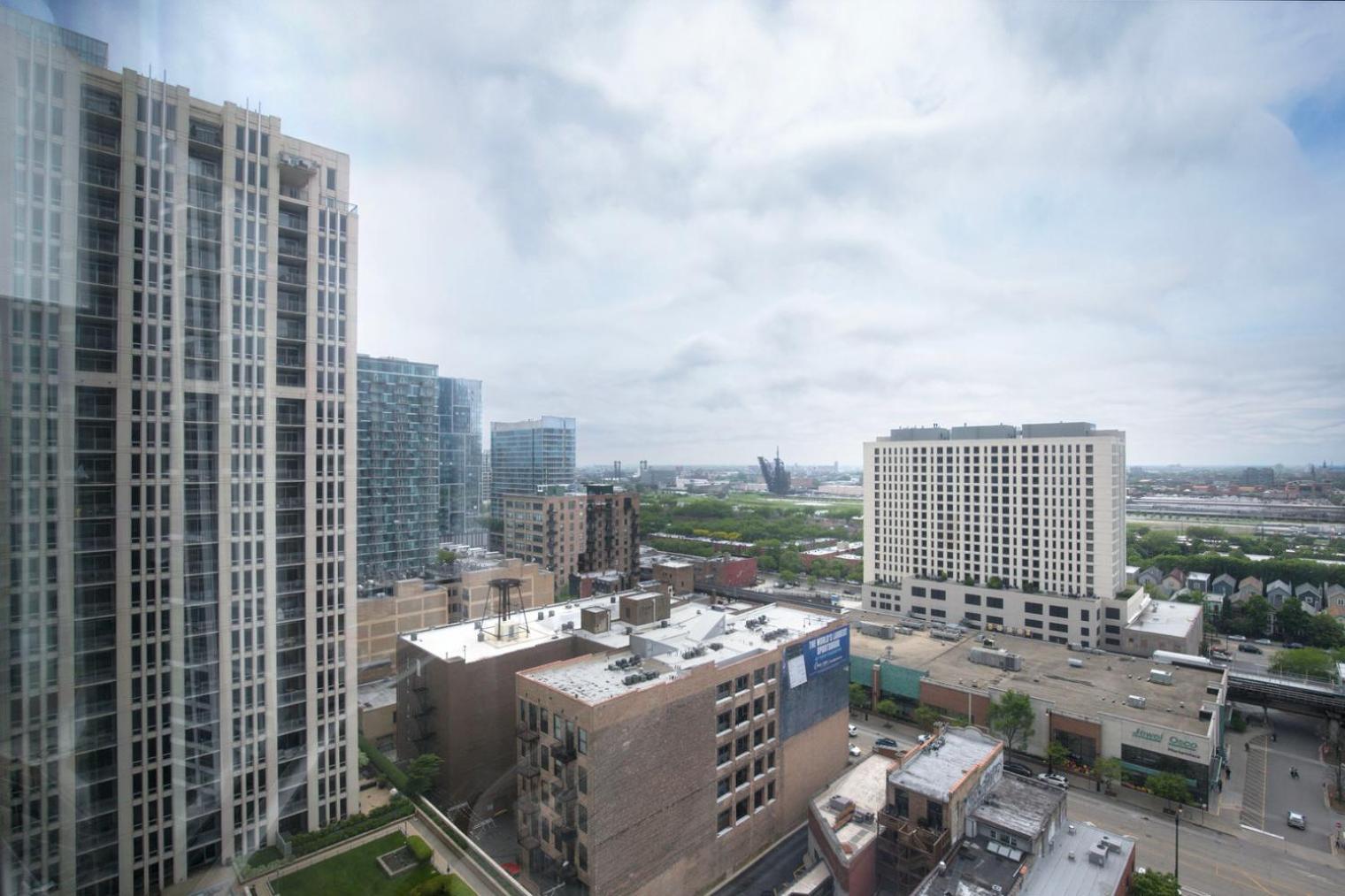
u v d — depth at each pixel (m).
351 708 60.50
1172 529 167.62
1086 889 55.44
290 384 58.53
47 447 19.25
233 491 40.75
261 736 47.00
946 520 158.38
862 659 115.19
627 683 60.47
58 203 18.92
